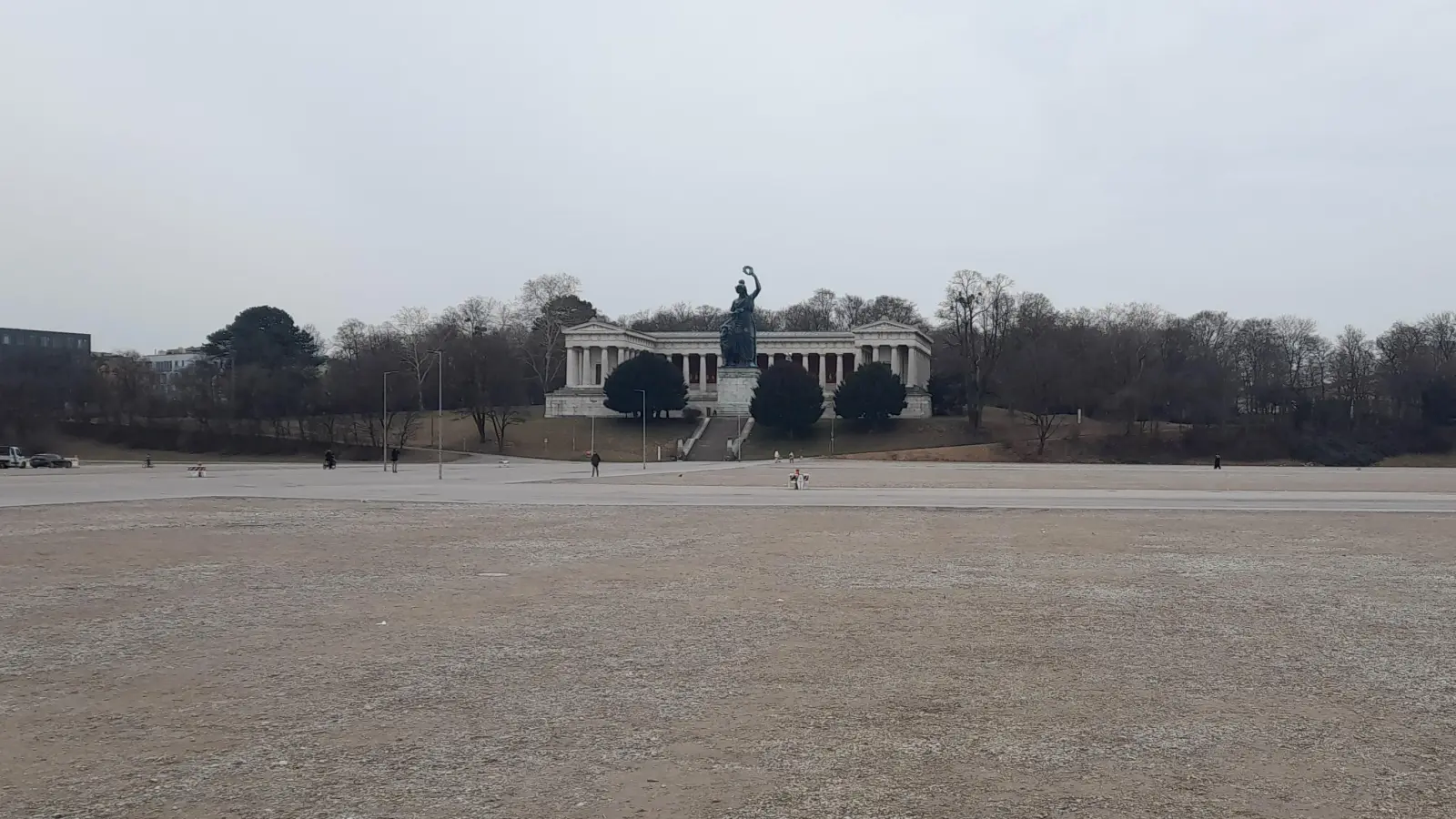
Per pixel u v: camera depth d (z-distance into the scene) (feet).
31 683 45.24
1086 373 406.21
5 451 320.70
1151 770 34.01
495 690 44.06
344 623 59.06
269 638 54.95
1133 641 54.29
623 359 525.75
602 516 131.44
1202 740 37.24
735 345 488.44
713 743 36.68
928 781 32.89
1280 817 30.01
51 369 438.40
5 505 144.36
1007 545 99.40
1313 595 69.36
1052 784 32.60
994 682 45.57
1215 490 189.06
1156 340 447.42
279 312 565.94
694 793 31.83
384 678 46.14
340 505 148.46
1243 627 58.08
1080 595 69.26
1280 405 429.38
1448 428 401.29
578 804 30.89
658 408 461.37
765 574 79.20
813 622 59.67
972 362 448.65
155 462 344.49
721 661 49.62
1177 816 30.01
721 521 125.29
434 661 49.60
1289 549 96.53
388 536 106.63
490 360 427.74
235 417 409.49
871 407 434.71
